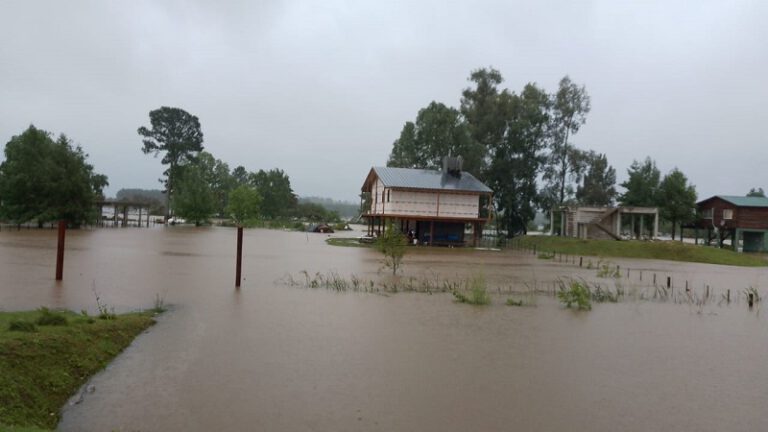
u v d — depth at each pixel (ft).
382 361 35.29
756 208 183.01
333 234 232.32
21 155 183.32
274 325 44.32
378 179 181.88
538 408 28.12
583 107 229.86
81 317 39.06
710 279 98.58
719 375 34.94
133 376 30.63
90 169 224.74
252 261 96.07
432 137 227.61
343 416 26.14
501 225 240.94
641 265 128.26
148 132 312.50
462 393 29.89
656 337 45.73
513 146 223.10
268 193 365.81
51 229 178.60
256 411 26.37
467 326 46.88
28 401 24.91
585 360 37.45
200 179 280.31
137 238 148.77
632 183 218.18
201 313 47.80
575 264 119.65
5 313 39.58
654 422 26.76
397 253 82.69
